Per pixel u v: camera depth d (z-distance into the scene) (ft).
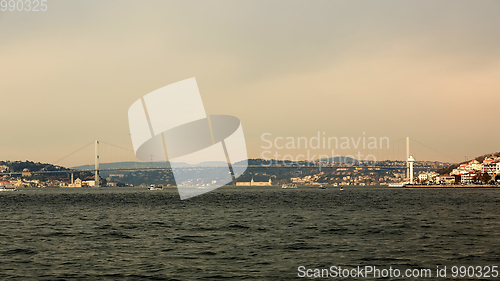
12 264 76.48
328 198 354.95
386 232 117.91
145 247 93.61
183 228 128.98
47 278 67.10
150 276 68.13
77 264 76.43
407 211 196.75
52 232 120.47
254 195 444.96
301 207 230.07
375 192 536.01
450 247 93.30
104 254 85.46
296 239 104.99
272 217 166.50
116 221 153.79
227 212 195.31
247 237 108.68
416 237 108.06
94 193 576.20
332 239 104.94
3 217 175.11
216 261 78.84
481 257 82.53
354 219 156.76
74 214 190.80
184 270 72.02
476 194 436.76
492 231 119.55
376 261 79.20
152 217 170.30
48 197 431.84
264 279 66.69
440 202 278.46
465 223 141.18
